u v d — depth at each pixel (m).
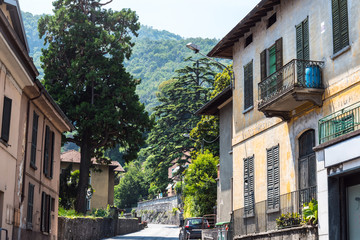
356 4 15.30
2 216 16.19
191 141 57.75
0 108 15.64
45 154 22.30
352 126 14.02
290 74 17.69
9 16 19.14
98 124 40.28
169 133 59.00
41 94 19.59
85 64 42.19
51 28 43.38
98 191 61.28
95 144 42.22
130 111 42.03
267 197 20.45
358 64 15.15
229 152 28.55
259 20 21.66
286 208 18.39
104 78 42.53
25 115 19.16
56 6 45.66
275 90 18.97
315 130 17.25
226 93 27.22
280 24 19.94
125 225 50.41
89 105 40.66
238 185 23.42
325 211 14.00
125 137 42.44
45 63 42.94
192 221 34.69
